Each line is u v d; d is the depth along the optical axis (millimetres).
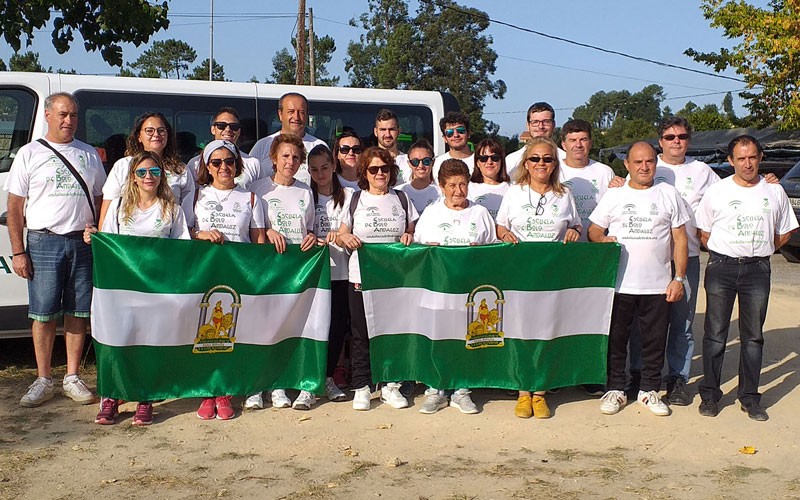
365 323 6184
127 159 5863
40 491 4582
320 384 6117
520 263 6066
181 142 7301
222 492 4594
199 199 5938
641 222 6004
